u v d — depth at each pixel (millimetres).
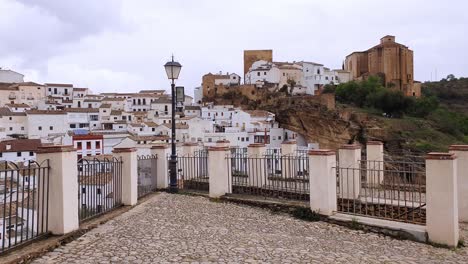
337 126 70188
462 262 8031
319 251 8133
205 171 17094
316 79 97250
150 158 15805
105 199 11273
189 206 12867
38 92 97750
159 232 9055
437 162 9398
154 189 16078
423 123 70562
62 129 74438
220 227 10016
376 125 66625
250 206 13203
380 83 86188
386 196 13711
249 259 7230
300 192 13367
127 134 70188
